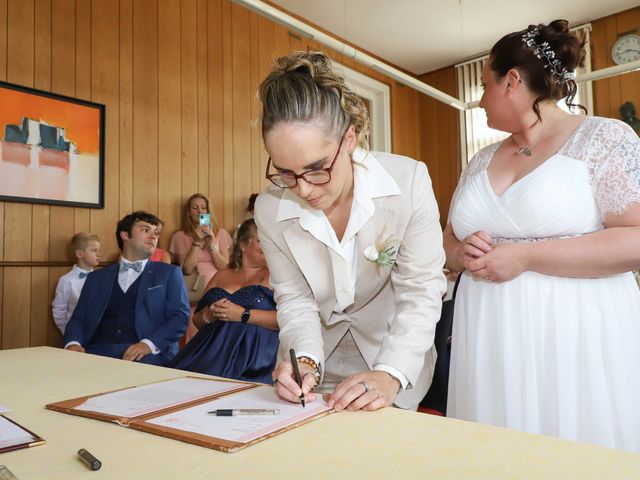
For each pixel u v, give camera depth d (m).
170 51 4.68
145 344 2.85
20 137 3.72
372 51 6.71
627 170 1.28
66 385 1.22
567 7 5.70
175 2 4.74
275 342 2.35
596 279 1.34
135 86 4.42
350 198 1.24
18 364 1.48
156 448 0.79
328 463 0.72
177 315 3.00
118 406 1.00
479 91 6.89
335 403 0.99
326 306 1.37
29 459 0.76
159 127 4.56
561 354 1.32
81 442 0.83
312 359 1.17
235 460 0.74
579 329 1.32
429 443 0.79
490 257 1.38
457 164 7.18
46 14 3.91
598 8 5.76
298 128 0.99
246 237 2.64
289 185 1.09
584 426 1.30
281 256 1.37
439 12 5.73
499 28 6.12
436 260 1.28
